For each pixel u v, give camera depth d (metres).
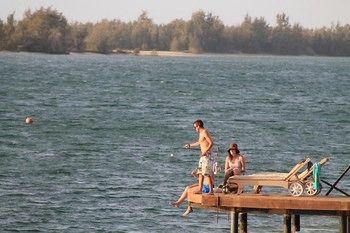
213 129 170.00
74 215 90.75
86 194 100.56
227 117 195.88
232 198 67.00
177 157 129.88
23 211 91.88
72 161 124.62
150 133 161.75
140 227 86.75
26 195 99.31
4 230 84.69
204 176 70.50
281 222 88.94
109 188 104.25
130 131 164.25
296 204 66.50
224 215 91.62
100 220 89.00
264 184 69.75
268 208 66.88
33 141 147.12
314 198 67.19
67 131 162.50
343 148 145.62
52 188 103.75
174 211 92.94
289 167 124.88
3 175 111.69
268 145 147.25
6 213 90.75
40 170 116.12
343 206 66.00
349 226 67.12
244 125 178.75
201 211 93.12
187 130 167.38
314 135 163.38
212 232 85.38
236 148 72.50
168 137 156.00
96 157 129.12
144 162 124.62
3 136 153.12
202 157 70.69
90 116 192.88
